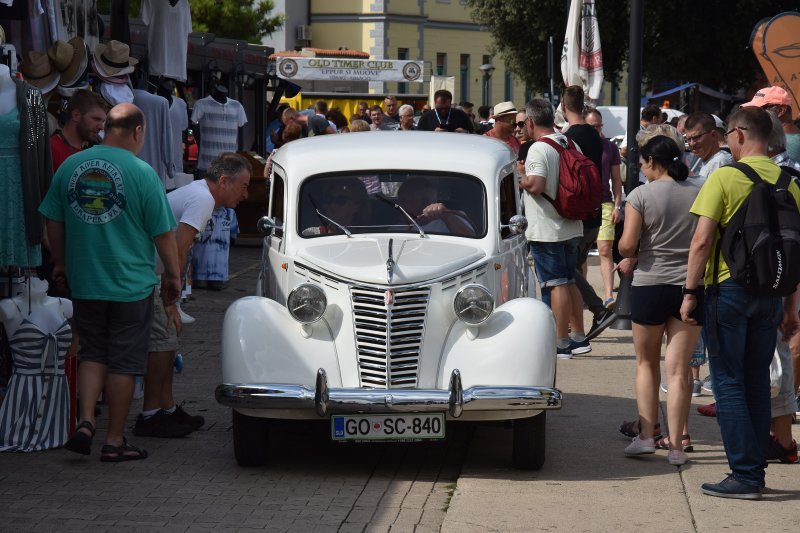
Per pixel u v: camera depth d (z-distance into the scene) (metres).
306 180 7.96
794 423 8.65
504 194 8.18
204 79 20.72
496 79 69.31
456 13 66.88
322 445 8.02
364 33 63.69
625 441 8.10
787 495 6.82
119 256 7.20
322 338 7.20
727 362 6.71
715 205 6.60
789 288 6.52
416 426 6.94
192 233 7.83
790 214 6.52
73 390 7.91
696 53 38.75
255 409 6.99
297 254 7.61
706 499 6.71
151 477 7.08
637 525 6.21
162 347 8.02
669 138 7.39
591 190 10.44
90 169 7.23
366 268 7.22
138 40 15.70
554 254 10.73
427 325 7.17
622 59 39.84
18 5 10.22
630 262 7.67
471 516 6.34
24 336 7.61
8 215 7.56
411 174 7.99
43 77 9.64
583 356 11.22
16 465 7.29
